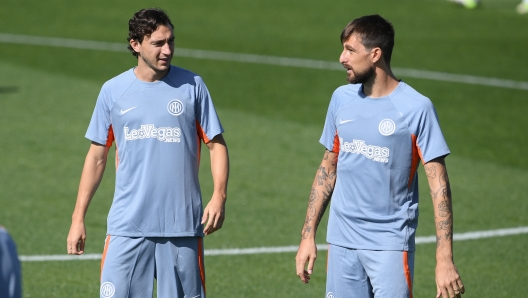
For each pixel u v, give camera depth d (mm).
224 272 23859
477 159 38938
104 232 27328
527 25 83812
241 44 71125
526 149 41125
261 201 31281
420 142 14961
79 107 47031
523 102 52469
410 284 15273
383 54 14953
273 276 23656
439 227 14914
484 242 27266
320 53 68250
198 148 16188
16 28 74938
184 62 62812
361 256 15383
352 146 15289
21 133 40469
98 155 16328
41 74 56250
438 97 53438
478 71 62656
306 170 35969
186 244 16016
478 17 87188
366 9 89125
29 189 31844
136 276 15945
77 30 75250
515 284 23328
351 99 15469
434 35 77125
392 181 15117
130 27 15680
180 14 83688
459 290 14836
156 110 15672
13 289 8805
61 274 23312
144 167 15727
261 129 43312
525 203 31953
